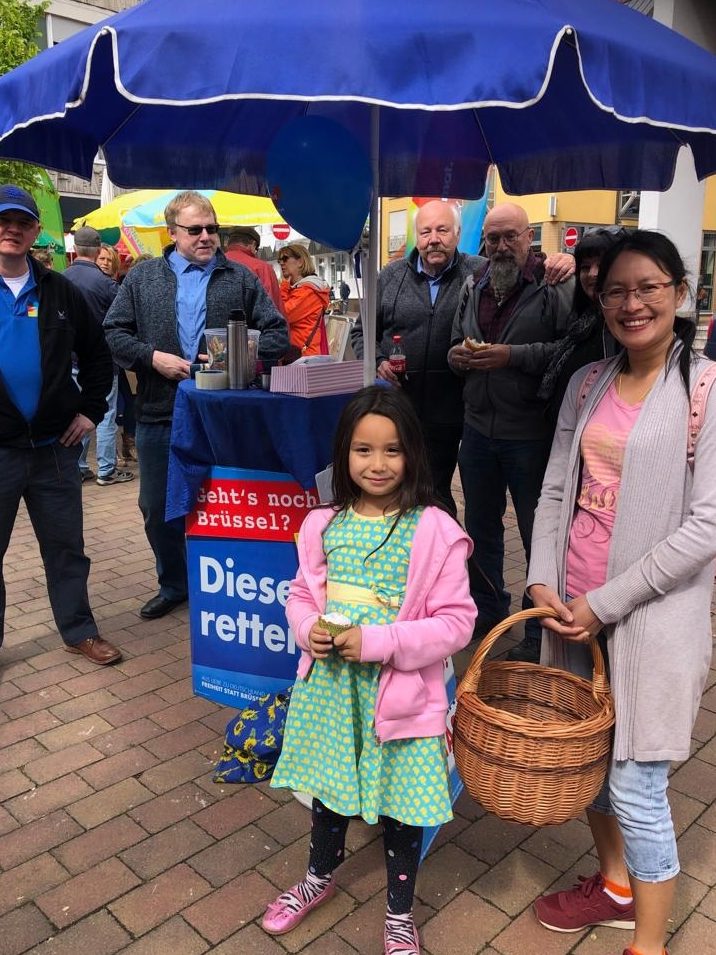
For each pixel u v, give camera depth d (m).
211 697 2.91
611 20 1.67
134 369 3.62
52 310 3.14
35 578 4.61
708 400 1.71
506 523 5.64
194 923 2.12
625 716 1.78
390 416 1.85
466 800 2.65
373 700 1.88
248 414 2.47
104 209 8.02
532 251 3.39
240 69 1.41
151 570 4.73
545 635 2.08
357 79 1.37
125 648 3.70
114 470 6.82
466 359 3.23
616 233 2.66
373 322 2.47
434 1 1.48
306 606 1.97
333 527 1.97
